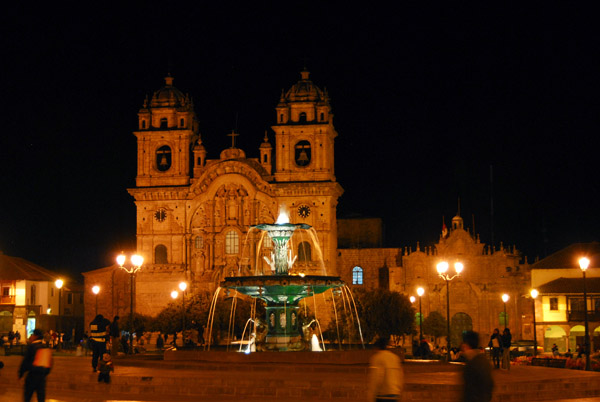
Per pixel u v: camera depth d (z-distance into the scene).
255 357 50.72
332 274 124.06
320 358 50.12
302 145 127.25
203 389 40.31
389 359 24.69
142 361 52.88
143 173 129.25
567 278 120.44
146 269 126.94
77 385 42.38
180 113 129.75
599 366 58.16
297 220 124.38
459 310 130.38
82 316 146.38
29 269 132.62
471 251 131.50
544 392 40.94
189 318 111.19
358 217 149.50
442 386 39.69
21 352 76.88
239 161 126.00
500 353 55.62
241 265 123.94
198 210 127.06
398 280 133.38
